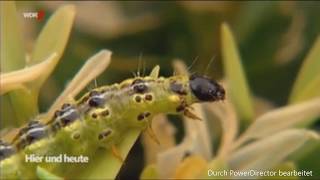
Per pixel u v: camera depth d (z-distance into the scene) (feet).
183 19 0.48
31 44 0.43
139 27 0.49
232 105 0.36
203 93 0.31
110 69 0.47
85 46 0.47
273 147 0.34
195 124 0.35
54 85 0.45
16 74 0.30
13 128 0.32
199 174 0.33
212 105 0.36
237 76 0.36
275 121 0.34
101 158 0.30
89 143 0.29
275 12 0.48
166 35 0.49
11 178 0.30
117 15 0.48
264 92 0.48
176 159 0.33
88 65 0.31
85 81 0.31
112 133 0.29
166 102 0.30
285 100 0.48
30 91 0.32
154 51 0.50
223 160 0.33
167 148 0.36
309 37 0.48
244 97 0.36
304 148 0.38
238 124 0.37
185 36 0.48
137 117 0.30
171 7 0.48
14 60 0.33
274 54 0.48
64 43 0.33
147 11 0.49
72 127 0.29
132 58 0.48
